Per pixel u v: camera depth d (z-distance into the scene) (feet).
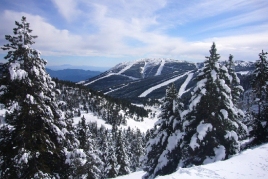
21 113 36.27
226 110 51.88
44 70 39.75
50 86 41.78
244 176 39.42
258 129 79.66
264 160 48.29
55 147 39.68
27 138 36.24
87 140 77.46
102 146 158.20
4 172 36.17
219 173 40.01
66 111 47.09
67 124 46.42
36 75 36.76
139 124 507.71
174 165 59.06
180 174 38.70
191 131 55.01
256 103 83.35
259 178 38.68
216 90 50.16
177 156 58.85
